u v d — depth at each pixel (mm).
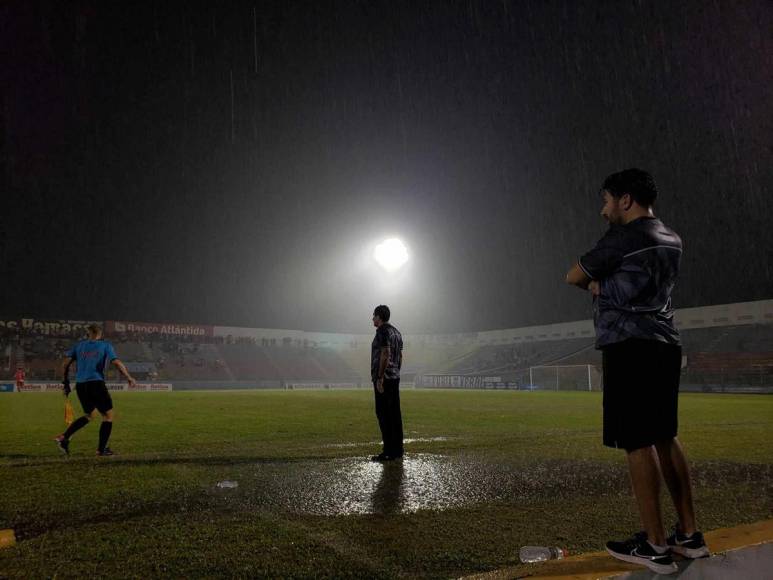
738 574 2555
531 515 3609
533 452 6816
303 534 3131
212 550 2842
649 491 2455
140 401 19656
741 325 42938
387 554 2791
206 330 54219
